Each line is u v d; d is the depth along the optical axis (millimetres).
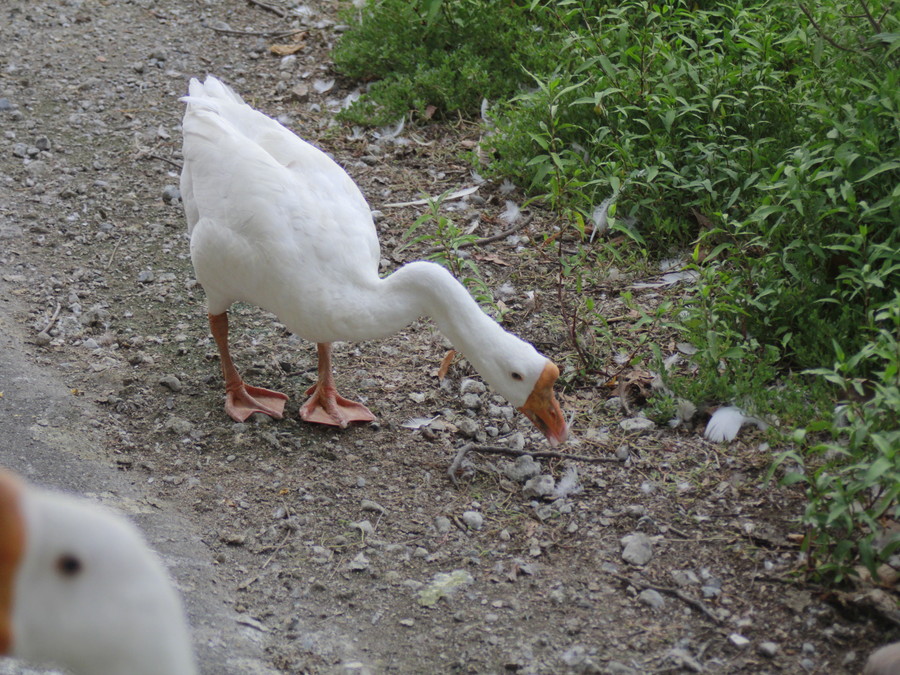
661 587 3764
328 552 3828
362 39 5023
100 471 3934
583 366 4129
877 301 4066
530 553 3828
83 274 4367
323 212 3936
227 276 3953
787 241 4188
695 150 4410
